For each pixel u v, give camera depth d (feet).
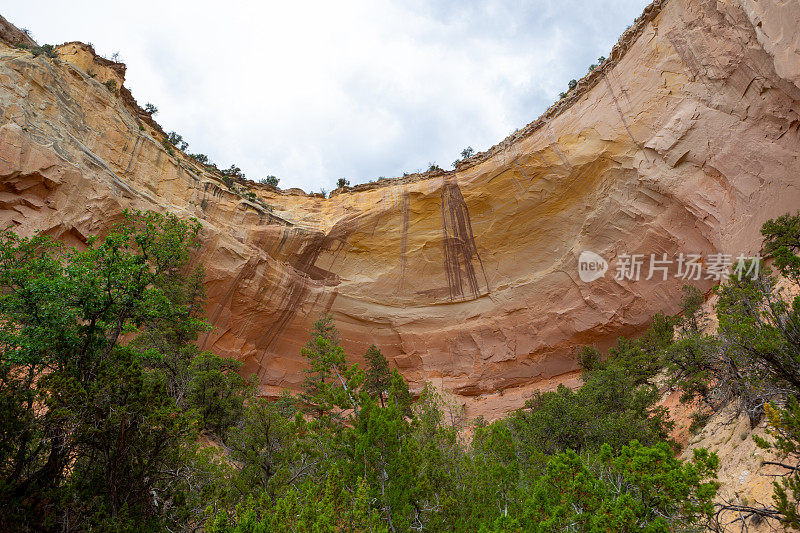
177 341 67.26
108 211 77.97
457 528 25.84
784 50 56.49
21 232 65.67
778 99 64.34
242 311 98.68
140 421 25.08
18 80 76.18
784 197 62.28
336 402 34.71
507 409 95.50
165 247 32.17
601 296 93.25
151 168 94.63
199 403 58.44
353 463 29.43
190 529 25.44
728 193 71.10
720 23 71.36
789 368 26.55
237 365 70.95
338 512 22.75
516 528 19.86
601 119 89.35
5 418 22.48
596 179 91.56
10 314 26.07
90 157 80.48
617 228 89.61
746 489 29.09
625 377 60.39
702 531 20.48
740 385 33.63
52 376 23.45
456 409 90.48
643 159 83.25
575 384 91.45
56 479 24.09
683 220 79.41
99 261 29.19
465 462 32.86
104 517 21.94
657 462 19.04
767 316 30.71
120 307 29.35
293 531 21.24
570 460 21.40
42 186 71.00
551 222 99.86
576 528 19.30
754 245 64.03
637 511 17.52
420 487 27.50
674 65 79.41
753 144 67.67
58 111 80.53
